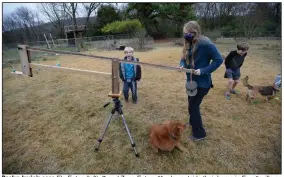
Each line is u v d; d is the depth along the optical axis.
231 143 2.38
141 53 11.26
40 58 9.24
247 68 5.95
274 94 3.41
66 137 2.58
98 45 16.81
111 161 2.15
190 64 2.03
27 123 2.95
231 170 2.01
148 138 2.51
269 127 2.70
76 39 15.95
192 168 2.04
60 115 3.17
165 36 24.61
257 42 14.10
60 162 2.16
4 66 7.50
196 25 1.87
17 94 4.18
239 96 3.72
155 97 3.81
